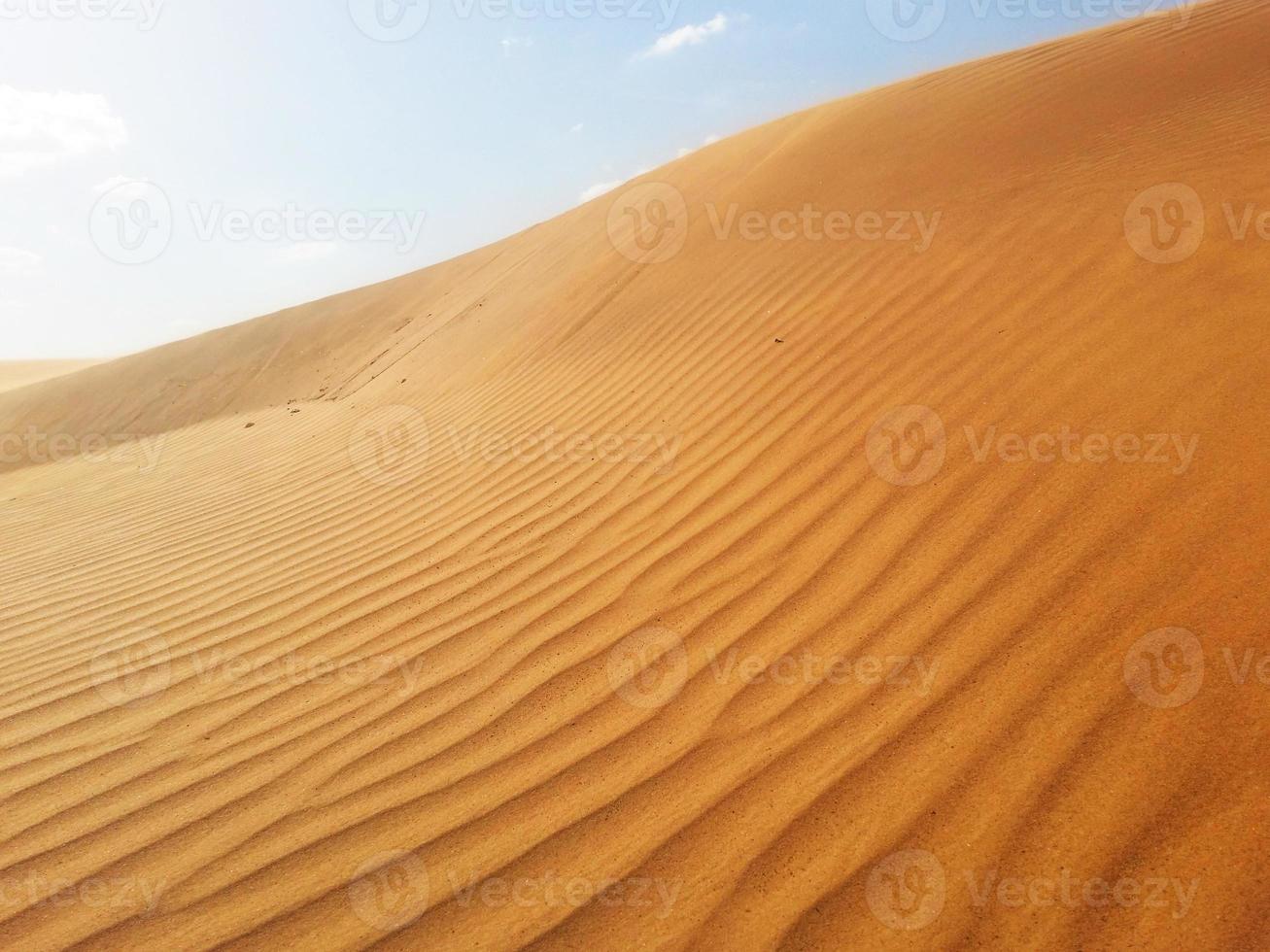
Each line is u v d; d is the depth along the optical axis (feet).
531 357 26.81
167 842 8.73
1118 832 6.46
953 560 10.00
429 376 33.55
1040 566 9.32
